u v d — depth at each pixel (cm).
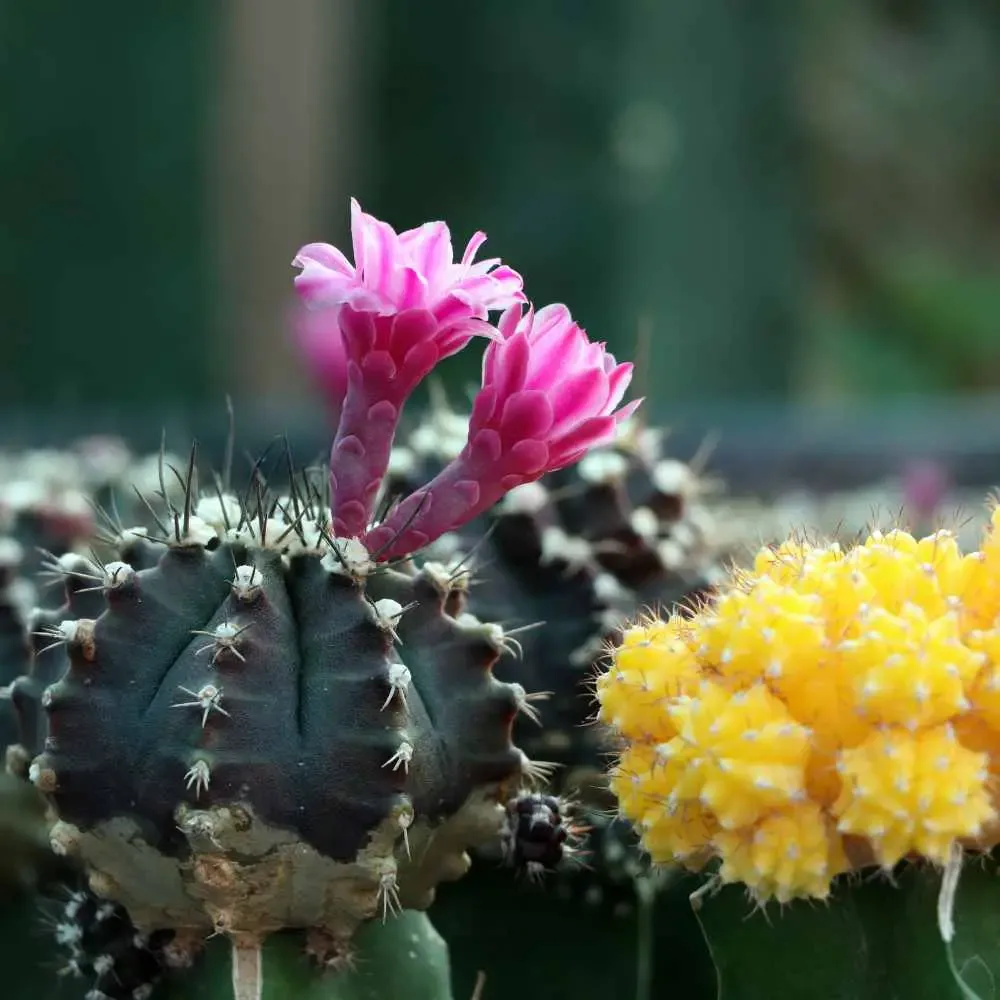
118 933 35
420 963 35
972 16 283
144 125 140
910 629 32
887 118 264
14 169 139
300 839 32
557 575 39
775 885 32
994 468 95
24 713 34
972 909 33
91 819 33
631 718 33
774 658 32
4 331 142
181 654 33
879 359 258
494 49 168
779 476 93
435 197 174
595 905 39
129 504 48
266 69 145
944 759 32
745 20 170
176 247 142
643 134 167
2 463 59
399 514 34
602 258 168
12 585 40
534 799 35
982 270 271
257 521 34
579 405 34
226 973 34
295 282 33
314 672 33
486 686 34
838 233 263
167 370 143
